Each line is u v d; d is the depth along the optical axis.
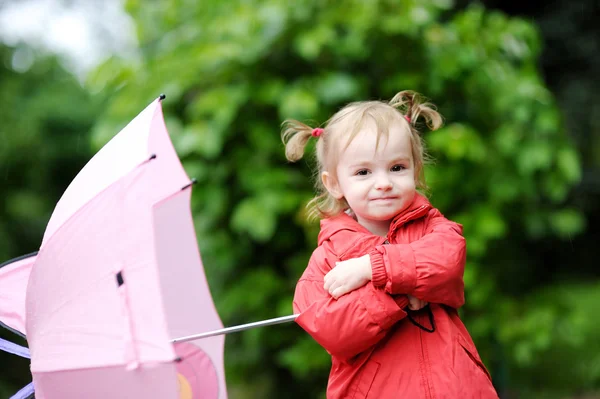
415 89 7.27
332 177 3.60
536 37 8.12
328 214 3.82
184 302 4.19
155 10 8.34
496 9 12.86
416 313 3.32
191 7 8.16
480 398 3.18
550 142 7.63
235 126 7.20
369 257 3.22
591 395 9.25
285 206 6.81
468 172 7.47
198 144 6.81
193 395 4.06
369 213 3.39
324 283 3.30
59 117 14.85
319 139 3.80
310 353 7.07
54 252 3.25
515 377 9.84
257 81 7.23
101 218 3.19
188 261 4.25
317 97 6.93
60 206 3.35
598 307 13.07
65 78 16.55
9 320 3.75
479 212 7.33
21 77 15.53
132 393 2.99
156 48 8.36
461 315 7.59
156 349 2.84
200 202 7.16
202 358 4.14
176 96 7.26
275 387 8.09
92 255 3.17
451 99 7.69
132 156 3.18
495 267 8.28
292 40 7.20
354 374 3.29
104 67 7.86
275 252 7.64
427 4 7.56
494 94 7.55
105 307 3.07
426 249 3.21
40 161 14.42
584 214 14.84
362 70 7.52
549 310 8.21
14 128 14.00
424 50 7.34
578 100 13.70
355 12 7.15
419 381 3.18
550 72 13.78
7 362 10.73
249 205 6.81
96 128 7.49
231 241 7.43
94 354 3.02
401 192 3.37
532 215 8.27
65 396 3.14
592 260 15.20
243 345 7.88
